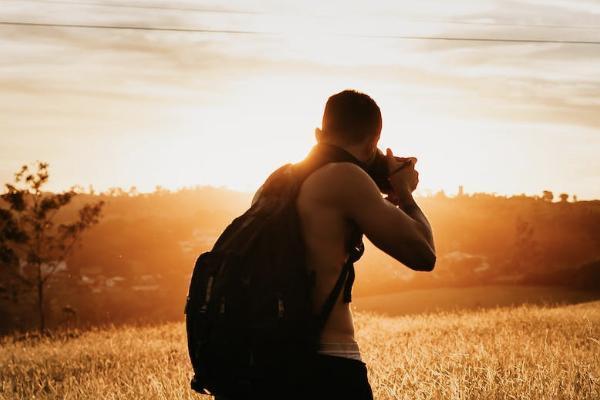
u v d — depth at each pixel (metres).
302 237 3.06
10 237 38.19
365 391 3.07
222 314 2.91
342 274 3.09
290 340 2.88
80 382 8.09
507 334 10.76
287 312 2.88
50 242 39.25
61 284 121.75
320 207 3.08
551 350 8.07
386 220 3.05
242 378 2.90
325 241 3.06
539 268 150.88
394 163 3.38
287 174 3.21
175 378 7.17
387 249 3.10
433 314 18.53
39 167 38.38
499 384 6.02
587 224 190.00
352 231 3.14
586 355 7.94
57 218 185.00
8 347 14.97
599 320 12.88
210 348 2.94
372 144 3.31
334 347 3.04
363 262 108.62
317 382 2.95
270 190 3.21
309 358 2.93
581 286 92.56
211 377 2.98
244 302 2.91
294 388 2.90
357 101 3.28
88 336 16.58
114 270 159.12
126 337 15.19
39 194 38.56
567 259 165.62
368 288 95.31
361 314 20.14
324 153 3.21
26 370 10.07
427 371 6.84
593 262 94.31
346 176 3.09
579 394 5.71
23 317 79.12
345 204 3.07
